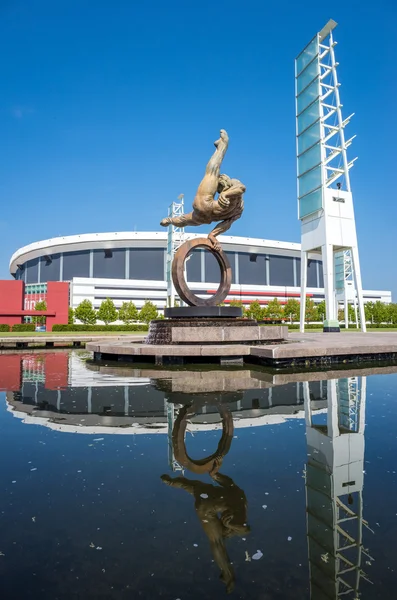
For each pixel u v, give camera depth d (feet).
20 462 11.47
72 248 292.81
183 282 44.55
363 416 16.57
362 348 36.65
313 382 25.26
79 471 10.78
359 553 6.97
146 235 280.31
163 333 41.70
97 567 6.61
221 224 46.62
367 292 297.74
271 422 15.70
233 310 43.96
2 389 23.41
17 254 329.93
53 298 136.77
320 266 339.36
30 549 7.14
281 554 6.97
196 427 15.05
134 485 9.87
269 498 9.09
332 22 93.50
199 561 6.77
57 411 17.69
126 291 252.83
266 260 313.12
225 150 45.19
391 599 5.75
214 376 28.22
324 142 94.07
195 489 9.59
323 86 95.61
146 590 6.03
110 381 26.30
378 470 10.72
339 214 94.02
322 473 10.52
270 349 32.73
